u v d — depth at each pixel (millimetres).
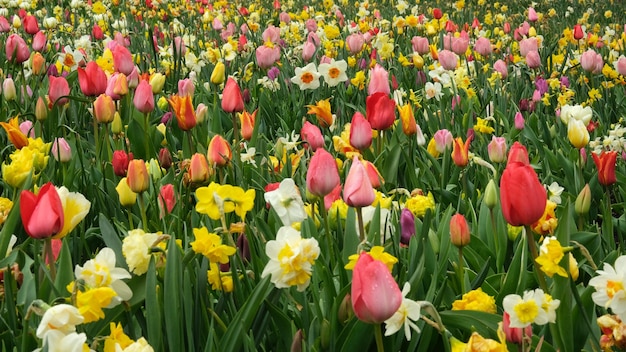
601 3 18375
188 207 3580
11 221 2771
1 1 11414
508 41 10961
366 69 7922
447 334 1943
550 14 16172
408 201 3266
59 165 3900
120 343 1781
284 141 4363
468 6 18406
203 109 4777
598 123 5930
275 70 6926
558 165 4617
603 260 2893
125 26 11578
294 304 2359
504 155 3932
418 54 7613
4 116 5066
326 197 2945
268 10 16594
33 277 2455
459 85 6684
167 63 7438
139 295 2156
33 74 6051
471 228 3541
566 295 2186
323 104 4652
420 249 2488
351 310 2191
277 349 2352
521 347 1988
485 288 2613
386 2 18734
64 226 2215
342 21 12172
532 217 2158
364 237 2492
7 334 2145
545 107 6926
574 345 2311
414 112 6137
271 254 2102
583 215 3121
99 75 4578
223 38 10320
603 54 9438
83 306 1825
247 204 2271
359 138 3549
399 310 1890
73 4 12289
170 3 14336
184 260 2246
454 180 4164
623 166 4633
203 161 3217
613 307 1921
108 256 1973
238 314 2109
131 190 3029
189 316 2131
